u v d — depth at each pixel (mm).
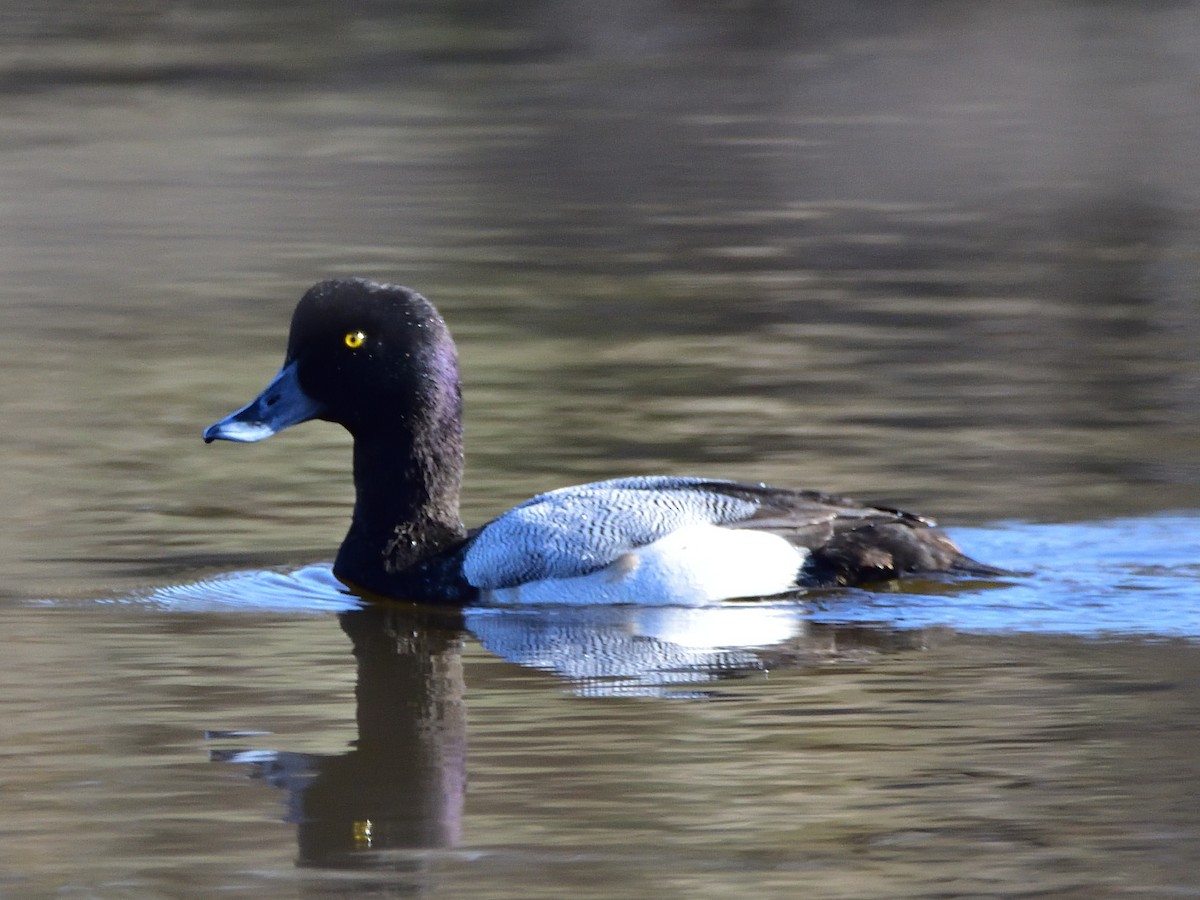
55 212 25922
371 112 33781
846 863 7254
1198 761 8234
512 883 7113
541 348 17984
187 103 34656
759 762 8289
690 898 6977
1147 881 7102
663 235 23953
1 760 8414
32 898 7000
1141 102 34094
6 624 10555
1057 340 18141
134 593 11195
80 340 18578
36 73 37094
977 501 12859
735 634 10242
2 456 14453
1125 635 10094
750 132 31922
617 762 8312
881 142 30938
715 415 15375
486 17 42312
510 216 25391
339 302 11383
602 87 36062
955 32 41125
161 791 8031
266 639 10336
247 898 7000
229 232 24438
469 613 10859
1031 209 25578
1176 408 15484
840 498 11273
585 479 13562
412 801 7891
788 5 43656
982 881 7090
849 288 20797
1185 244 23125
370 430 11391
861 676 9469
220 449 14750
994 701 9055
